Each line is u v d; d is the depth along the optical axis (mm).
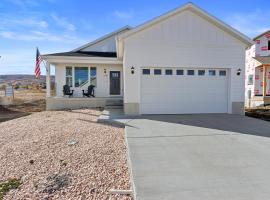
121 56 13820
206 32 10547
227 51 10734
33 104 20016
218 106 10930
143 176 3605
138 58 10172
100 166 4406
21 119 10258
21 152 5277
